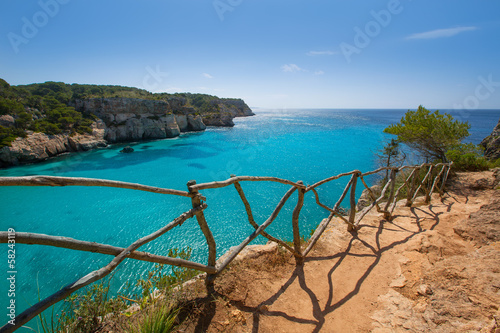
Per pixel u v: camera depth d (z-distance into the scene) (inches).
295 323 101.0
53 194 1069.1
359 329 98.0
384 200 550.9
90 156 1812.3
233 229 760.3
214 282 116.3
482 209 179.5
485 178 344.8
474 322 83.5
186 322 94.0
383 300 113.3
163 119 2760.8
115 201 993.5
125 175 1385.3
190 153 1971.0
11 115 1699.1
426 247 153.7
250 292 115.3
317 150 2057.1
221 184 102.3
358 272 138.3
